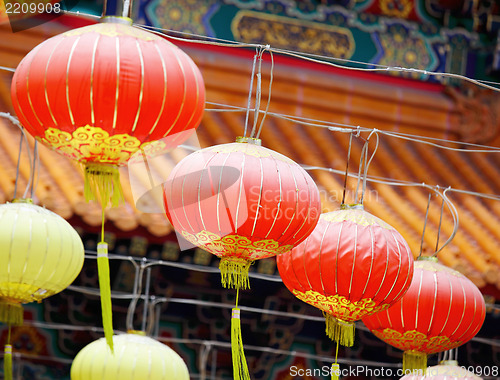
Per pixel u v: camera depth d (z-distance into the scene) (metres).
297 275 6.37
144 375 7.27
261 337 11.09
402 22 12.46
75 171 8.98
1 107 9.79
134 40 5.20
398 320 6.94
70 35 5.22
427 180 11.10
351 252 6.18
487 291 9.35
